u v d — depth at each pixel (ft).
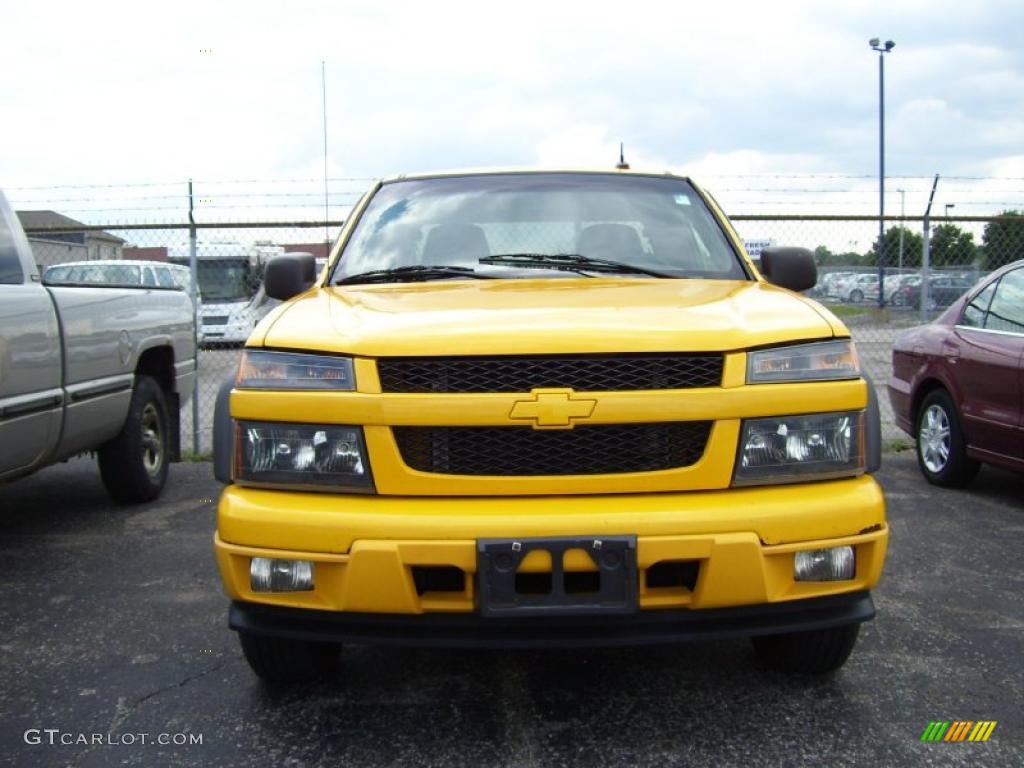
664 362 9.15
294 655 10.36
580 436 9.07
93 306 17.81
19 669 11.60
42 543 17.46
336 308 10.65
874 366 29.99
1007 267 20.17
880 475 22.84
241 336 55.11
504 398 8.92
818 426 9.38
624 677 11.13
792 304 10.55
